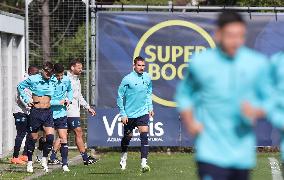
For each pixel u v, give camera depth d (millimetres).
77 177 44094
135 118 47344
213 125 20391
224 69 20375
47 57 69125
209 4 87188
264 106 20672
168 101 63750
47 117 48250
